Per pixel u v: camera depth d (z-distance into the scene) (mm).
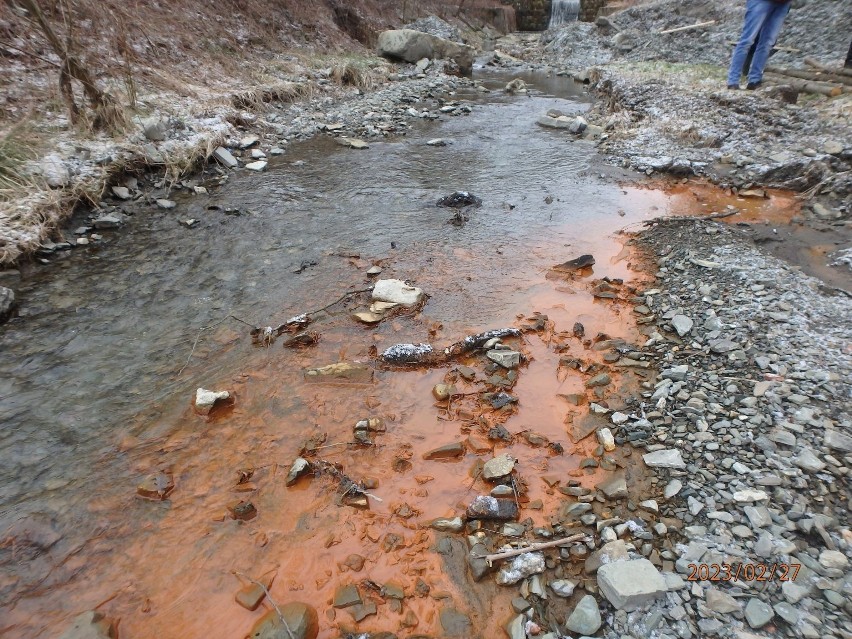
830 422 3178
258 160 8008
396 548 2672
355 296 4742
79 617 2330
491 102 12664
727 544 2584
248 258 5355
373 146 9055
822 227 5875
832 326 4035
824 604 2301
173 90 9062
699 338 4102
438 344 4133
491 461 3088
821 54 11336
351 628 2326
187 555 2633
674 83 11117
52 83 7598
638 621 2287
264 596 2445
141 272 5059
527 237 5926
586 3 23797
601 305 4695
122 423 3393
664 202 6844
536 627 2285
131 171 6754
